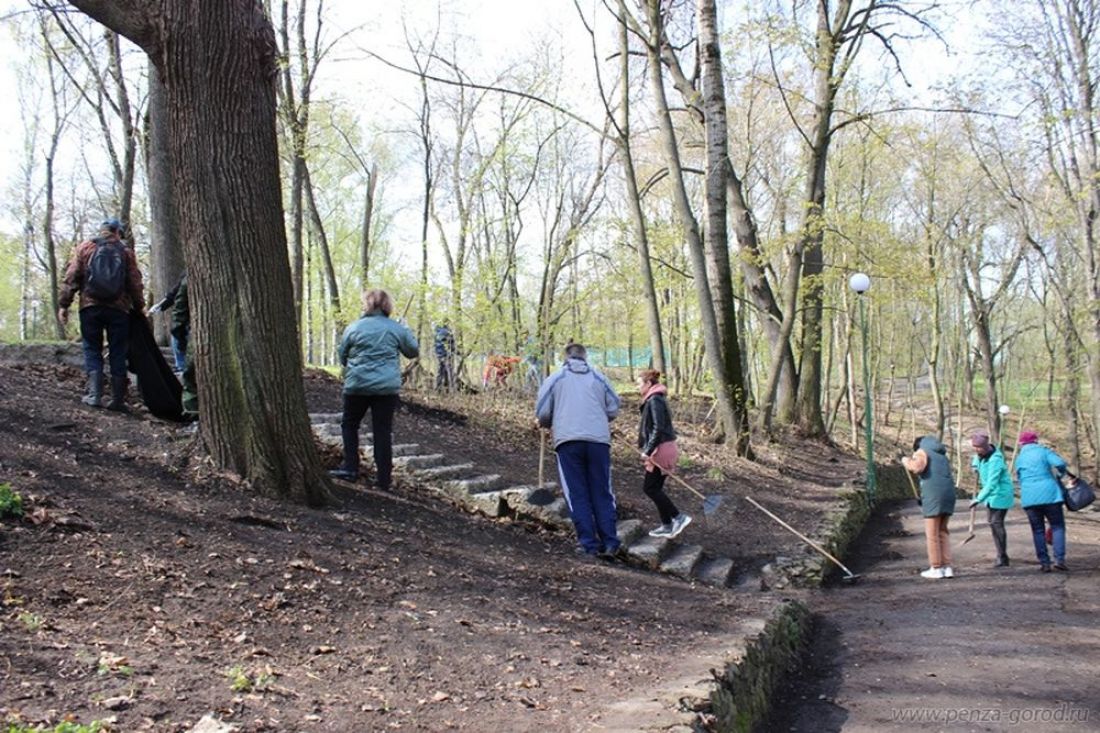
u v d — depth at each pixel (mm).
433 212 23125
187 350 8000
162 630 3779
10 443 5738
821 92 18094
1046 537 11508
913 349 40188
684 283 21703
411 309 14766
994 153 27172
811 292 19797
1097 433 25422
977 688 5602
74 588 3965
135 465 5984
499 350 15289
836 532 10992
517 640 4770
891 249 18891
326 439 8812
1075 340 28906
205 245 6133
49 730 2711
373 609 4691
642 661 4824
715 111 15586
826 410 31547
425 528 6777
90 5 5750
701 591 7371
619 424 16094
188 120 6047
